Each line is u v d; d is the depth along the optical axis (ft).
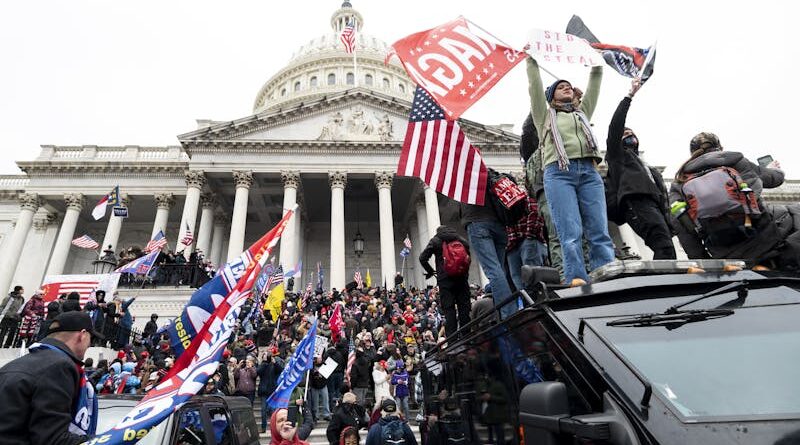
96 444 11.55
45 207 144.15
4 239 147.13
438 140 20.92
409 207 154.30
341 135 135.13
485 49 19.69
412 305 88.79
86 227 152.05
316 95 214.90
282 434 23.11
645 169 18.94
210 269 109.81
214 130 129.80
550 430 8.27
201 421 19.01
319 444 43.04
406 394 51.72
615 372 8.55
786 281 10.58
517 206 20.61
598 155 17.08
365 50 239.91
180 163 139.85
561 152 16.57
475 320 14.90
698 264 11.98
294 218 127.03
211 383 38.91
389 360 54.19
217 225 144.56
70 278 62.49
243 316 74.74
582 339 9.48
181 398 13.28
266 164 130.41
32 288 136.98
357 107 140.77
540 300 10.93
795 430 7.17
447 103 18.85
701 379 8.27
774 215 16.87
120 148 146.41
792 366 8.27
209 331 15.57
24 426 10.89
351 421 33.17
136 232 153.48
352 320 68.13
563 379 9.47
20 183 157.79
